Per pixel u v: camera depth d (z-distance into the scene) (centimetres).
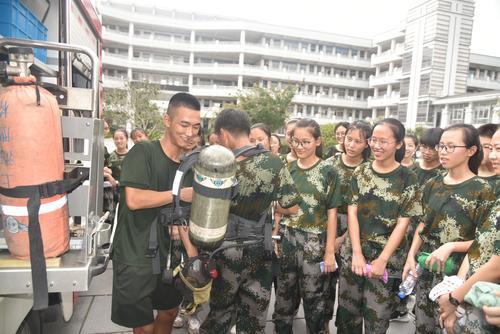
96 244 187
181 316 316
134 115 2873
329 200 264
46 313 255
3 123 146
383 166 254
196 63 4475
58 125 158
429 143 368
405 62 4134
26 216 151
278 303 281
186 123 192
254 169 197
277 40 4544
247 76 4397
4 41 161
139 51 4334
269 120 2723
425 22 3881
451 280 177
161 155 205
